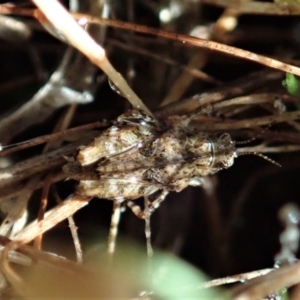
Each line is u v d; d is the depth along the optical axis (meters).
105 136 0.08
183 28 0.09
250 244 0.09
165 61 0.09
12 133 0.09
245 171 0.09
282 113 0.09
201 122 0.09
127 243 0.09
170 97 0.09
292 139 0.09
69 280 0.08
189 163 0.08
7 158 0.09
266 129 0.09
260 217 0.09
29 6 0.09
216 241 0.09
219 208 0.09
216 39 0.09
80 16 0.08
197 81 0.09
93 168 0.08
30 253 0.08
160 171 0.08
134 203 0.09
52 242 0.09
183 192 0.09
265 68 0.09
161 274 0.08
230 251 0.09
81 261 0.08
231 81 0.09
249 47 0.09
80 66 0.09
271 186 0.09
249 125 0.09
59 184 0.09
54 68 0.09
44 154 0.08
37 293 0.08
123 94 0.08
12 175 0.08
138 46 0.09
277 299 0.08
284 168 0.09
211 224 0.09
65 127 0.09
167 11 0.09
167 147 0.08
